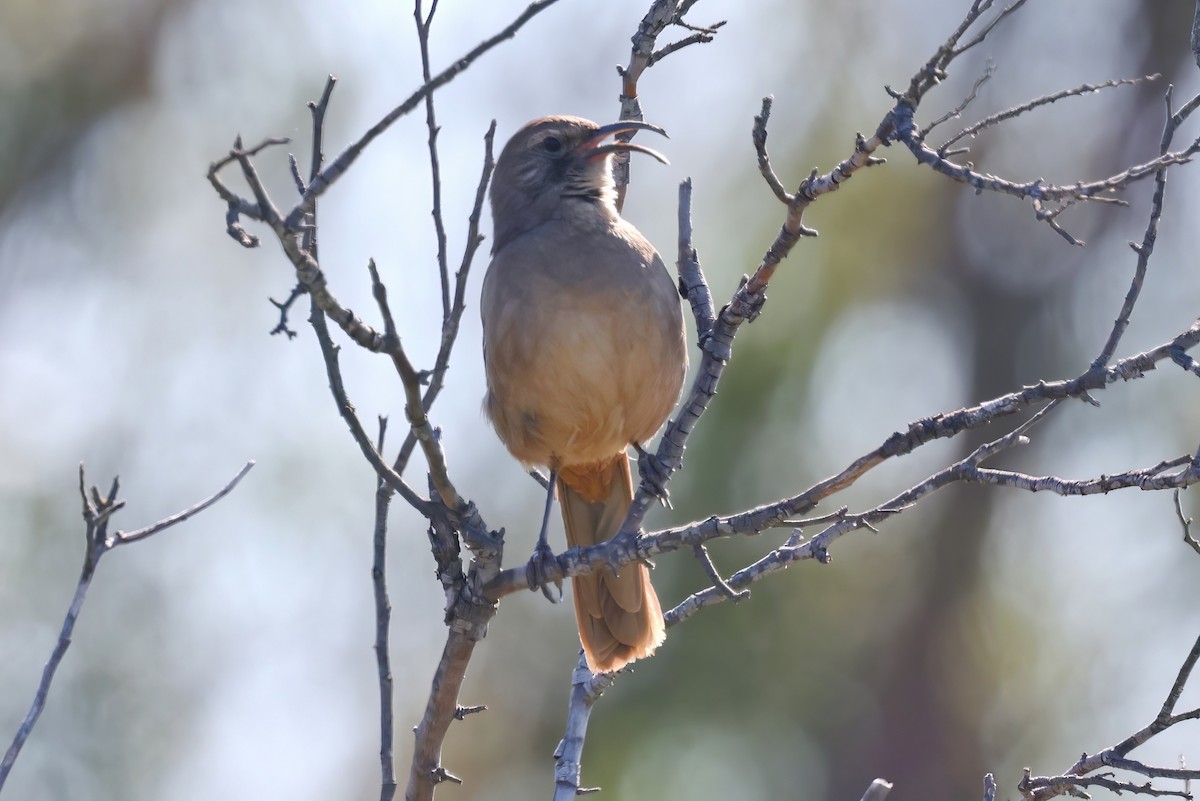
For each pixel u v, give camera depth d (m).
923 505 15.47
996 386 16.38
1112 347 6.17
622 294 8.41
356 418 6.09
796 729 14.05
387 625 6.68
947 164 5.50
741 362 13.88
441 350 6.00
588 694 7.86
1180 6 16.75
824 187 6.14
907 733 14.70
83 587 6.15
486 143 5.90
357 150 5.44
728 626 13.56
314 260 5.44
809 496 6.46
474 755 13.55
